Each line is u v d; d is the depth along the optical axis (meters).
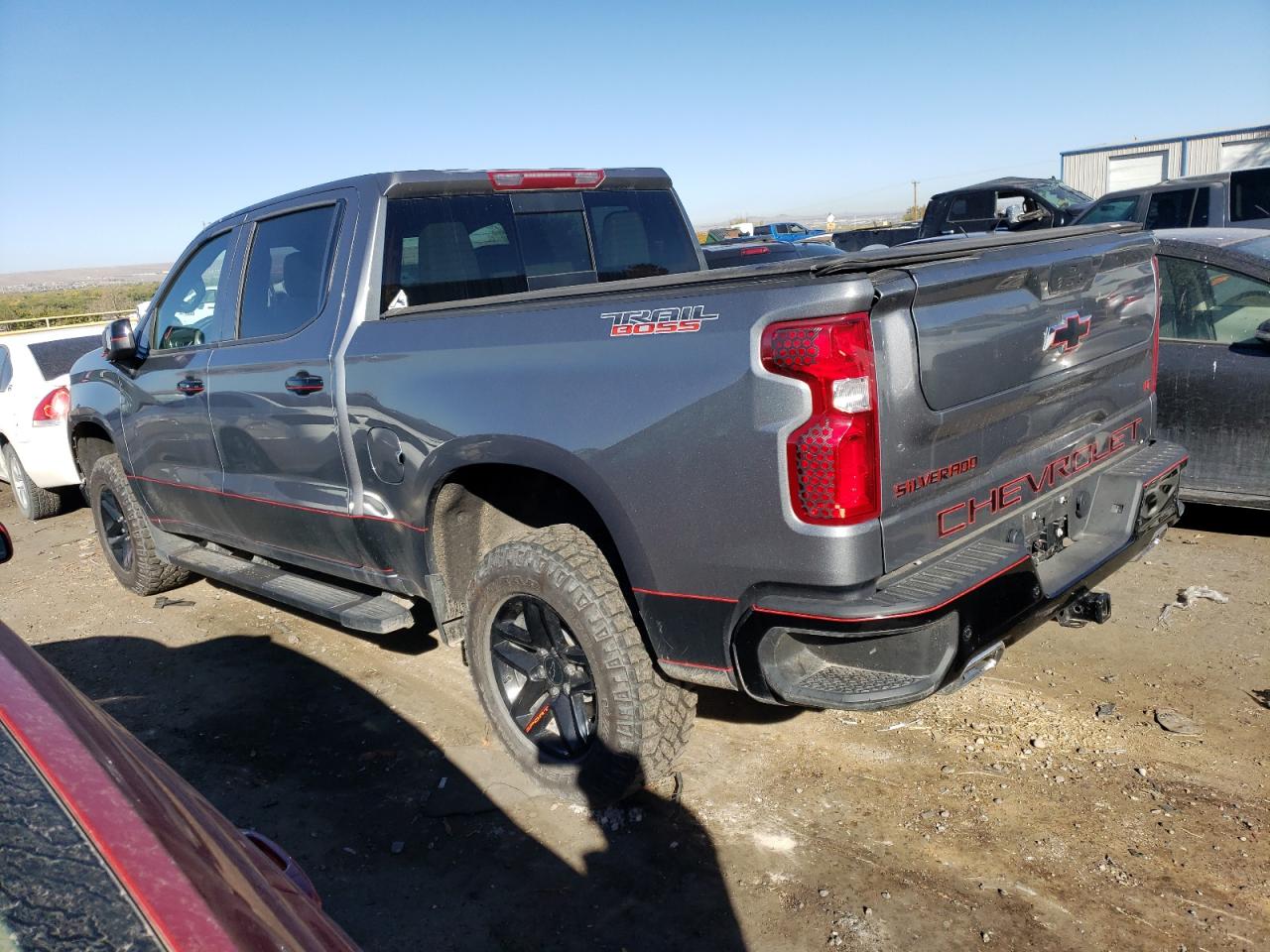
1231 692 3.68
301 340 3.91
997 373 2.74
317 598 4.13
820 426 2.38
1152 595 4.60
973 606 2.53
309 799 3.51
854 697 2.54
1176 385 5.05
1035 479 3.01
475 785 3.50
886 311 2.41
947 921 2.62
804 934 2.62
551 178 4.30
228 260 4.46
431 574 3.56
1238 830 2.90
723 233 28.30
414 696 4.28
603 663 3.01
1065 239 3.11
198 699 4.45
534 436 2.99
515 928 2.75
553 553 3.08
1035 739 3.46
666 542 2.75
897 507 2.50
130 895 1.06
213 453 4.57
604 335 2.84
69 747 1.27
